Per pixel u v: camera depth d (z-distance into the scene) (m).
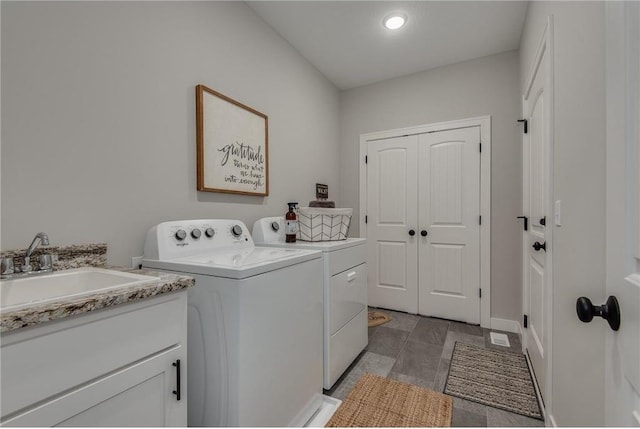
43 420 0.64
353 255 1.98
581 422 0.99
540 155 1.64
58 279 1.02
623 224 0.56
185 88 1.56
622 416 0.56
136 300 0.82
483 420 1.44
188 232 1.45
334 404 1.58
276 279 1.24
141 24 1.36
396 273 3.02
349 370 1.91
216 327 1.11
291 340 1.33
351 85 3.21
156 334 0.88
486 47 2.48
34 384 0.63
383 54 2.59
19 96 0.99
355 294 2.01
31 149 1.02
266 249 1.71
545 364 1.45
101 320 0.74
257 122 2.02
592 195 0.91
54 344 0.66
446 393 1.65
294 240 1.91
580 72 1.00
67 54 1.11
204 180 1.64
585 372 0.96
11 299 0.89
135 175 1.34
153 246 1.32
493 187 2.59
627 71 0.55
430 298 2.85
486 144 2.62
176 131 1.52
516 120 2.50
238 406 1.05
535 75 1.76
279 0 1.93
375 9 2.02
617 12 0.58
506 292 2.54
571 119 1.08
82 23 1.15
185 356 0.97
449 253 2.77
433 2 1.94
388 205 3.07
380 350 2.18
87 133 1.17
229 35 1.83
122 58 1.28
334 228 2.07
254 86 2.04
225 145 1.77
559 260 1.23
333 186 3.17
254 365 1.11
